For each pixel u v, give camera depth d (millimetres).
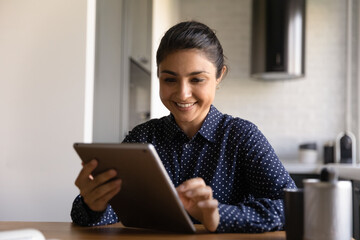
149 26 3643
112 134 2803
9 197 2301
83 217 1180
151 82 3732
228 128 1406
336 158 3969
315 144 4137
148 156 917
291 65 4188
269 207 1133
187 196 1015
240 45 4660
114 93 2830
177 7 4699
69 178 2262
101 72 2596
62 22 2295
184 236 1028
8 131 2312
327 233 869
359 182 3100
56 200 2270
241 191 1396
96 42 2502
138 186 1022
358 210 3070
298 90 4559
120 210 1164
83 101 2270
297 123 4551
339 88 4488
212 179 1355
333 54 4500
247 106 4629
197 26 1293
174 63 1252
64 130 2275
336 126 4492
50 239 914
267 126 4594
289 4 4211
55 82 2291
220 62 1354
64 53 2287
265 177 1304
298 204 919
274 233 1087
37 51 2309
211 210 1035
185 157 1407
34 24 2314
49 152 2281
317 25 4523
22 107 2311
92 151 1042
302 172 3611
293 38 4199
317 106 4523
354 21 4461
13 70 2320
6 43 2328
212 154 1393
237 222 1077
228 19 4688
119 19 2904
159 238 997
